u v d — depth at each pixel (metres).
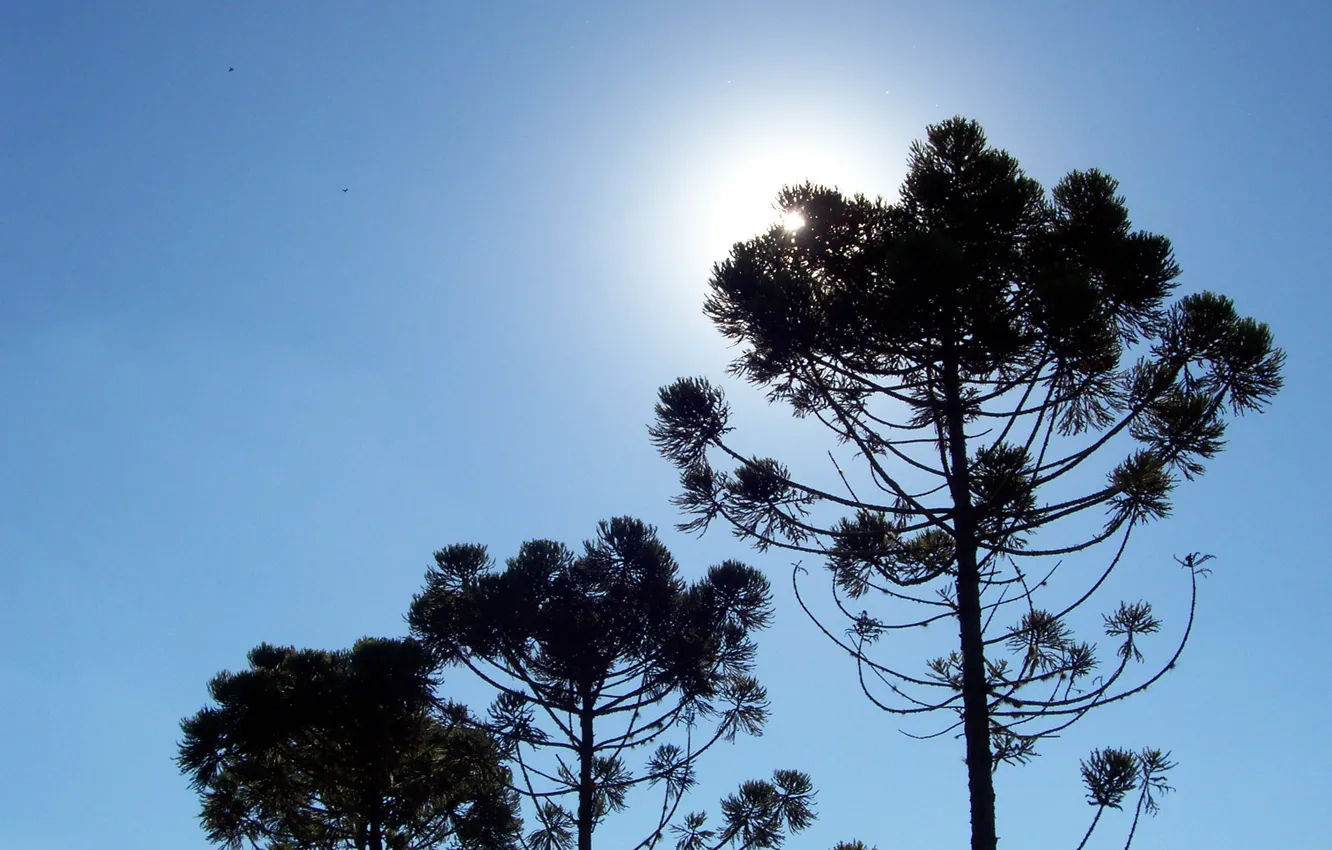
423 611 17.42
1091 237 11.52
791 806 17.19
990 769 10.18
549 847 16.94
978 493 12.00
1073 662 11.41
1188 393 11.06
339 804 17.25
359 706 16.84
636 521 18.45
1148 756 10.36
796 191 12.50
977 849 9.88
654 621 17.67
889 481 11.18
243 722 16.81
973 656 10.62
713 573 18.23
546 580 17.53
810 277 11.42
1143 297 11.16
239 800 17.52
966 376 11.59
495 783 17.19
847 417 12.04
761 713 17.55
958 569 11.10
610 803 17.33
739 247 12.02
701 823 17.12
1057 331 10.36
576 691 17.17
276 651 18.70
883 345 11.34
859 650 11.01
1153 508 10.73
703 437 11.93
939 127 12.38
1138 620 10.50
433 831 17.48
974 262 11.50
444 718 17.06
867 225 12.25
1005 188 11.70
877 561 11.71
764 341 11.41
